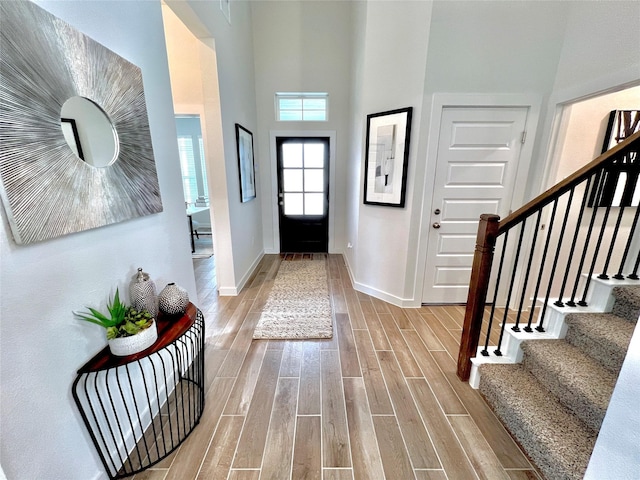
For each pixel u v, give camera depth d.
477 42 2.24
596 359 1.45
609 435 0.85
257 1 3.78
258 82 4.04
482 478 1.25
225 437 1.44
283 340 2.28
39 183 0.89
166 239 1.69
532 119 2.38
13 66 0.81
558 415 1.34
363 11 2.76
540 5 2.17
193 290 2.05
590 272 1.66
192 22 2.17
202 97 2.63
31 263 0.88
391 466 1.31
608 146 2.32
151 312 1.35
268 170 4.39
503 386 1.54
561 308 1.65
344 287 3.35
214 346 2.21
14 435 0.85
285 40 3.91
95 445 1.14
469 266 2.78
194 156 6.11
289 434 1.46
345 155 4.31
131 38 1.36
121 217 1.26
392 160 2.66
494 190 2.56
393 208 2.75
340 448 1.39
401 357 2.08
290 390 1.76
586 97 2.06
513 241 2.65
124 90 1.27
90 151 1.09
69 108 1.00
